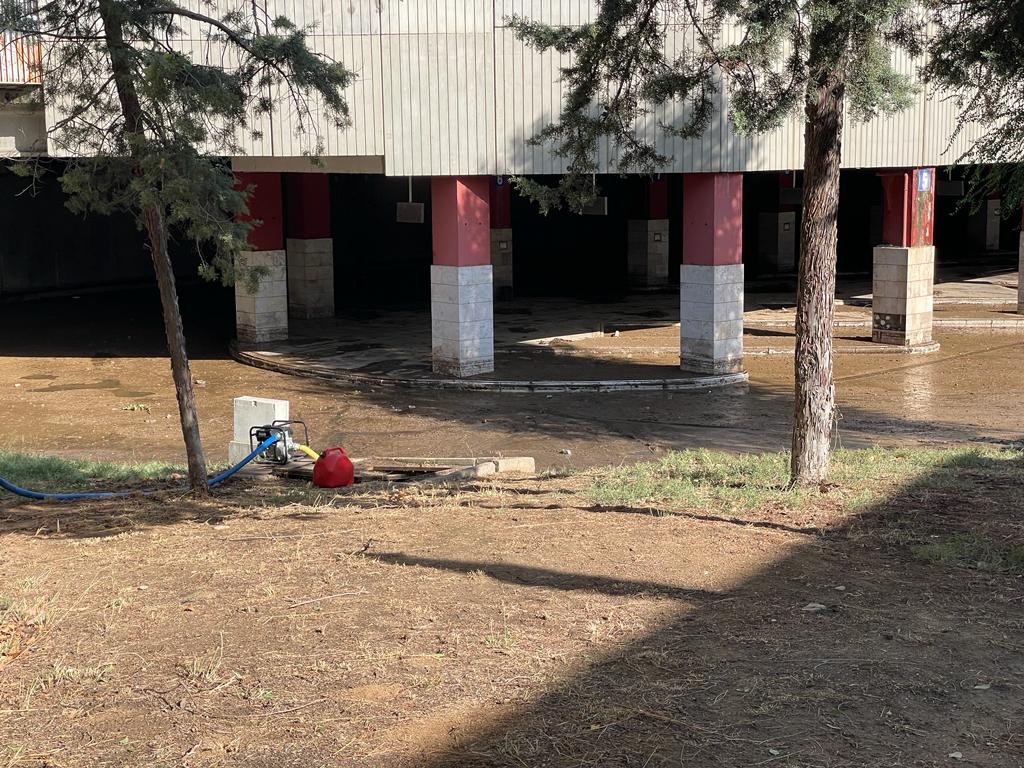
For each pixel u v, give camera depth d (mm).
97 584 8633
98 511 12336
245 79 13312
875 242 51906
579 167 13031
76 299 40000
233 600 8086
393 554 9352
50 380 25828
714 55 11984
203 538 10344
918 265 28609
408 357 27391
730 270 24734
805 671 6492
